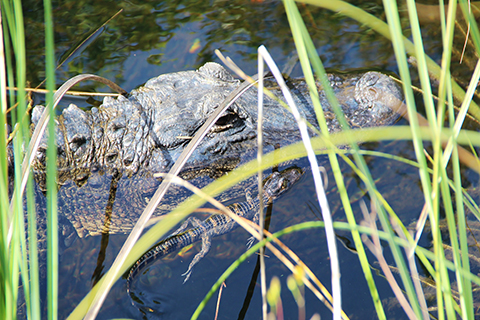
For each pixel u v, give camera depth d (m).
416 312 1.71
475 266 2.99
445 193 1.73
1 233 1.66
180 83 4.18
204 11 5.70
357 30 5.23
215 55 5.04
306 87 4.36
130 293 3.15
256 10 5.65
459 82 4.29
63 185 3.76
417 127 1.64
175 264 3.43
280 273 3.22
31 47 5.26
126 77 4.86
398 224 1.96
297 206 3.69
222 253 3.52
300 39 1.71
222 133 3.86
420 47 1.61
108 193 3.85
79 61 5.07
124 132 3.86
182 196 3.98
